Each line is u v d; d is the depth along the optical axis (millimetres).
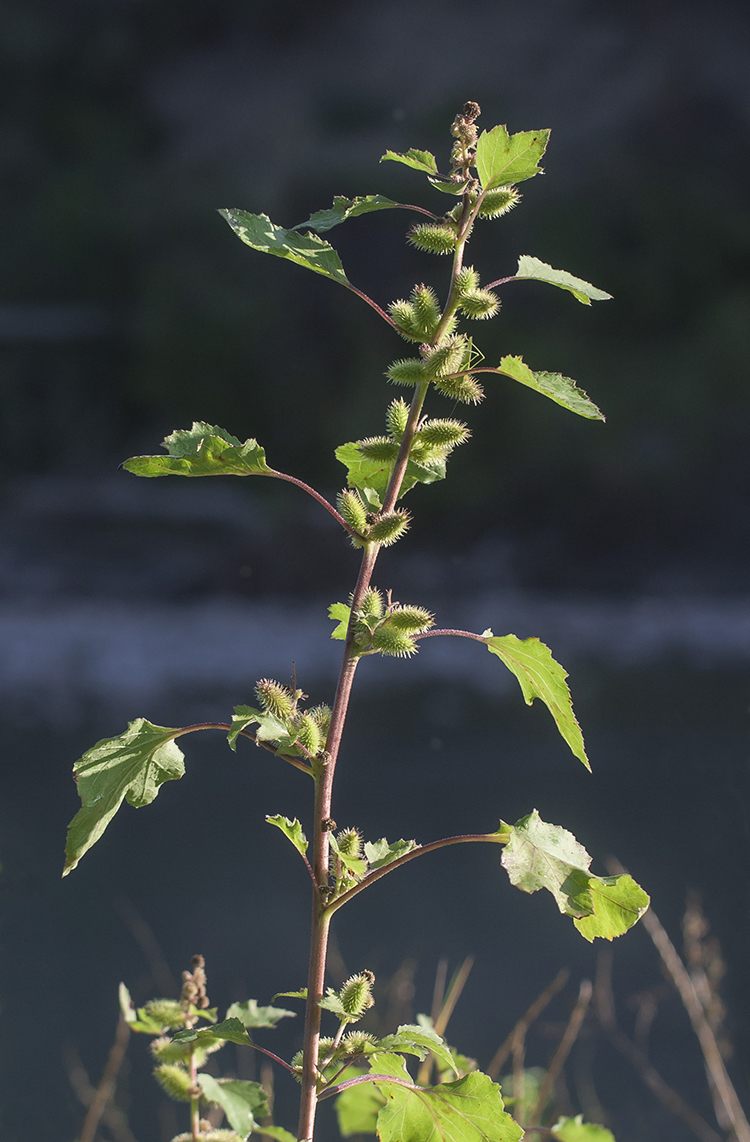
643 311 23734
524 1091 2301
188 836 7133
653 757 9062
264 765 8914
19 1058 3969
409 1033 1932
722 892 5723
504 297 23297
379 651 1928
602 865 6328
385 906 5906
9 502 19922
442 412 21562
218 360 23312
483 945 5289
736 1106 2469
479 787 8336
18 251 26719
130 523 19109
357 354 23000
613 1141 2090
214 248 24859
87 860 6645
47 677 12734
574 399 1907
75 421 24297
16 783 8477
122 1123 3330
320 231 1940
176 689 12234
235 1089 1908
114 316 25281
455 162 1935
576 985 4715
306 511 19312
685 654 14195
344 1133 2096
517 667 1944
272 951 5281
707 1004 2625
